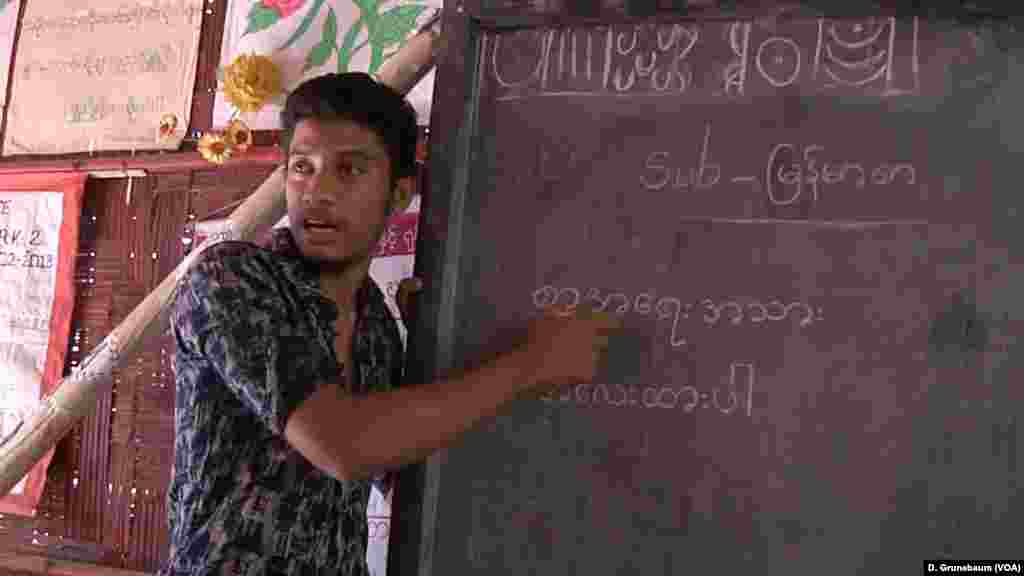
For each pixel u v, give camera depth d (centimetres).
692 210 119
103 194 202
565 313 120
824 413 111
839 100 115
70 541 193
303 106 120
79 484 195
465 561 122
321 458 104
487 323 125
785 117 117
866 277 112
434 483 125
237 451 113
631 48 124
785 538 111
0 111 212
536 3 127
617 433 119
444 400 110
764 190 116
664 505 116
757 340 115
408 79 162
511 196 126
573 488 120
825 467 111
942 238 110
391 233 172
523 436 122
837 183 114
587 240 123
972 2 110
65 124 205
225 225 173
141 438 191
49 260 201
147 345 179
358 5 181
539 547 120
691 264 118
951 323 108
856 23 115
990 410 106
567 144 125
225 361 107
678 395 117
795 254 115
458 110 128
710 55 121
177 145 193
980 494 106
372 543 165
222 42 193
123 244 198
